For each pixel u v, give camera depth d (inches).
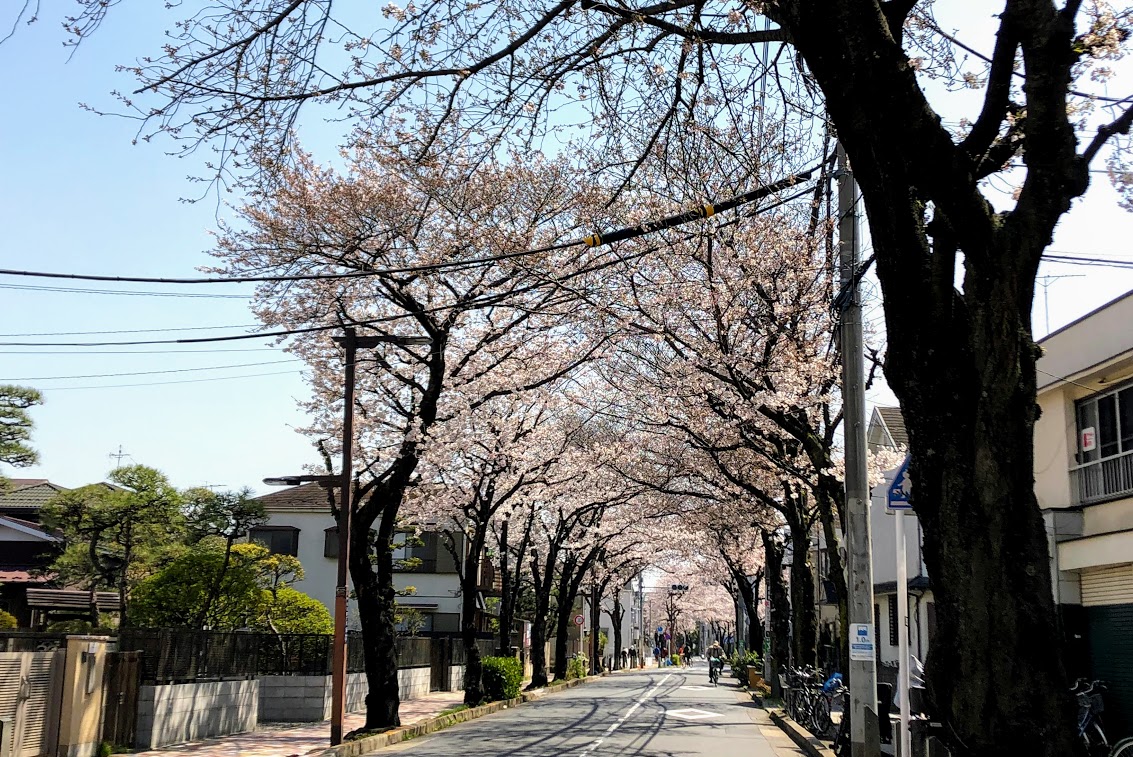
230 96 286.2
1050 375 593.9
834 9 205.5
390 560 694.5
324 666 804.0
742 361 595.2
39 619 941.8
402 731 646.5
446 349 745.6
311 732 673.0
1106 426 565.3
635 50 302.8
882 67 202.1
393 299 695.1
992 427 188.7
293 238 668.7
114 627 869.8
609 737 673.6
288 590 995.9
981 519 185.6
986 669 178.5
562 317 703.7
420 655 1122.0
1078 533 572.4
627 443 956.6
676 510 1172.5
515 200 633.6
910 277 204.5
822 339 612.1
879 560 1029.2
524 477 967.6
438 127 325.4
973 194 199.0
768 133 454.6
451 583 1667.1
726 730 761.6
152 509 917.8
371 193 646.5
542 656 1342.3
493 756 554.3
